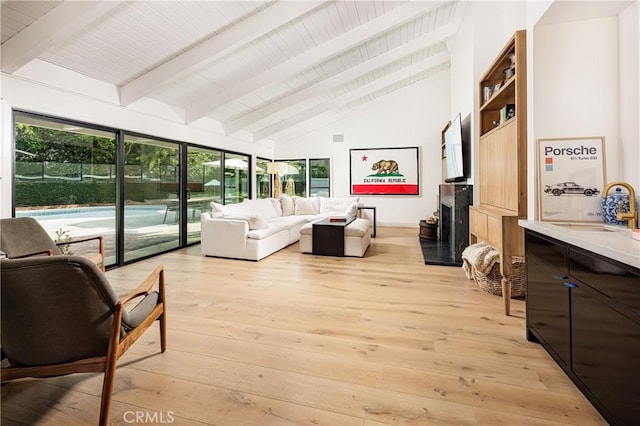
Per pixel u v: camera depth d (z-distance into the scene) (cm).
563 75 200
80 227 360
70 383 162
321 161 809
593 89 196
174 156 502
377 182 764
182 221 519
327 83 555
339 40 424
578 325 144
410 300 279
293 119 695
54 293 125
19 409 143
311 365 177
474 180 410
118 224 401
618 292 116
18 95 286
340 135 786
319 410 140
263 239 448
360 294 296
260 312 255
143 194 444
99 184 381
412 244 546
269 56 421
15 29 259
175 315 249
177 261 432
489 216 275
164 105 466
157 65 369
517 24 349
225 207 490
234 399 148
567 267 153
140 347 199
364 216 696
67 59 315
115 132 396
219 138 601
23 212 304
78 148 357
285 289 312
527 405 142
